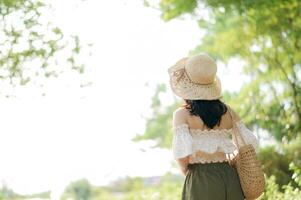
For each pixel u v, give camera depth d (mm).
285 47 11797
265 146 11852
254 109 12523
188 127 5359
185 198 5336
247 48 12977
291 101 11945
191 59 5512
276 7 10633
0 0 10086
